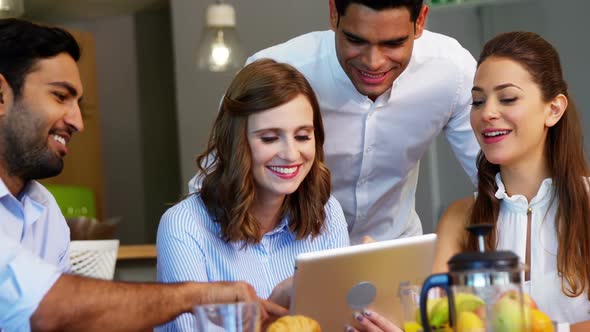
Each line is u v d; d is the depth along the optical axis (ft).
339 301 6.59
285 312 6.58
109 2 24.38
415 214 11.60
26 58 6.61
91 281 6.11
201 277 7.72
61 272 6.11
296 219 8.20
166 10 25.96
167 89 26.48
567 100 8.51
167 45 26.32
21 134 6.69
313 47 10.15
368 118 10.19
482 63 8.46
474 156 10.74
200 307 5.20
